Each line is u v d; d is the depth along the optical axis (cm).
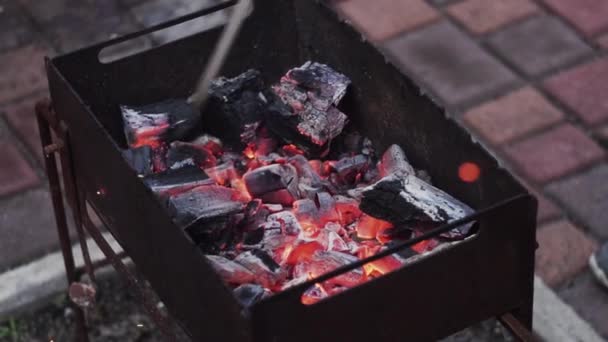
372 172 243
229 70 262
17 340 286
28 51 376
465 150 211
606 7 386
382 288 180
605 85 355
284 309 171
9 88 361
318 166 245
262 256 202
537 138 338
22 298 293
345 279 203
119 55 372
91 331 288
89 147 218
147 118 245
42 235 312
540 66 363
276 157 247
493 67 364
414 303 187
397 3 392
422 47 372
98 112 249
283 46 262
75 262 299
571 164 329
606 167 328
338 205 228
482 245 186
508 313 205
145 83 251
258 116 248
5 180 329
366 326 184
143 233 206
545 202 318
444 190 226
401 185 215
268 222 217
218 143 252
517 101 351
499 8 388
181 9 393
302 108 244
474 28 380
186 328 206
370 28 381
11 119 349
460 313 195
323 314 176
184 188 218
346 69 248
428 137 225
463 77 361
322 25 249
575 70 362
